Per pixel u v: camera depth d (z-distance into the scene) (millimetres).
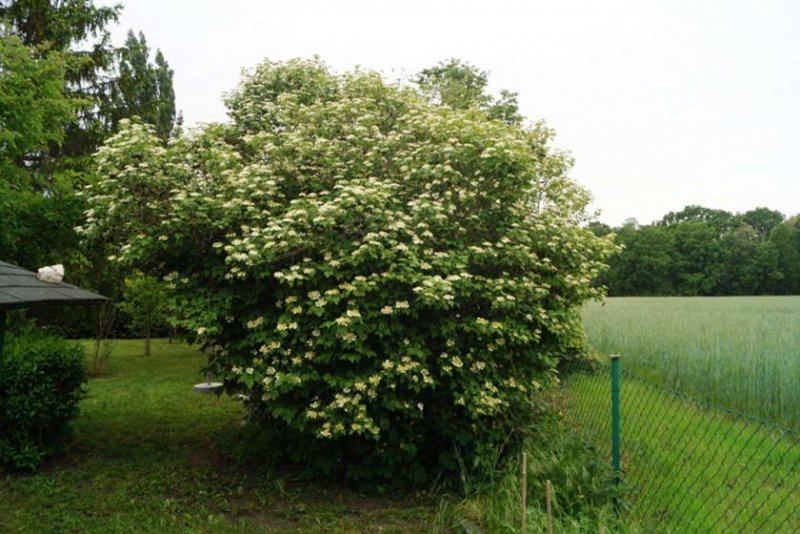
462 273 4918
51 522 4555
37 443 5965
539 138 7785
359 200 5043
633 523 3855
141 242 5047
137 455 6285
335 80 7754
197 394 9836
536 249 5930
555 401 7496
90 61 12008
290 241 4812
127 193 5371
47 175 11930
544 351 5852
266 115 7199
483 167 5520
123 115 14258
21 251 9812
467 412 5207
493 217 5730
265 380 4805
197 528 4469
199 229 5312
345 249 4973
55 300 4648
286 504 4980
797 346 9219
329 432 4738
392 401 4840
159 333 21266
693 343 9938
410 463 5375
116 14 13648
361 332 4695
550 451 4949
